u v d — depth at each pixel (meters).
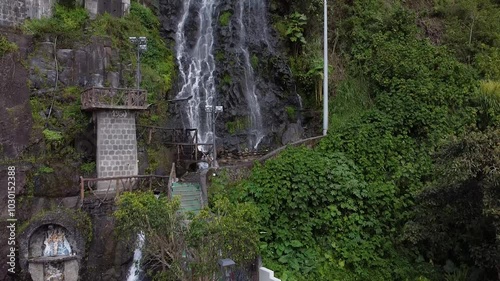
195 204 14.24
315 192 13.85
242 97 21.06
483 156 9.98
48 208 13.54
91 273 12.64
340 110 19.38
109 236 12.98
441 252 13.32
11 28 15.50
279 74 21.64
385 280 12.72
